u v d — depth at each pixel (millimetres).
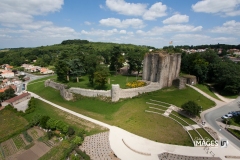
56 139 45500
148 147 39156
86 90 69812
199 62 91125
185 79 76562
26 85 111812
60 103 68875
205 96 71062
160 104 60250
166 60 72438
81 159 35938
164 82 75188
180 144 40344
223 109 60969
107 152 37562
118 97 64562
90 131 46500
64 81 89875
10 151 42969
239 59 162375
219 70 82875
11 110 66688
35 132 50594
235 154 36875
